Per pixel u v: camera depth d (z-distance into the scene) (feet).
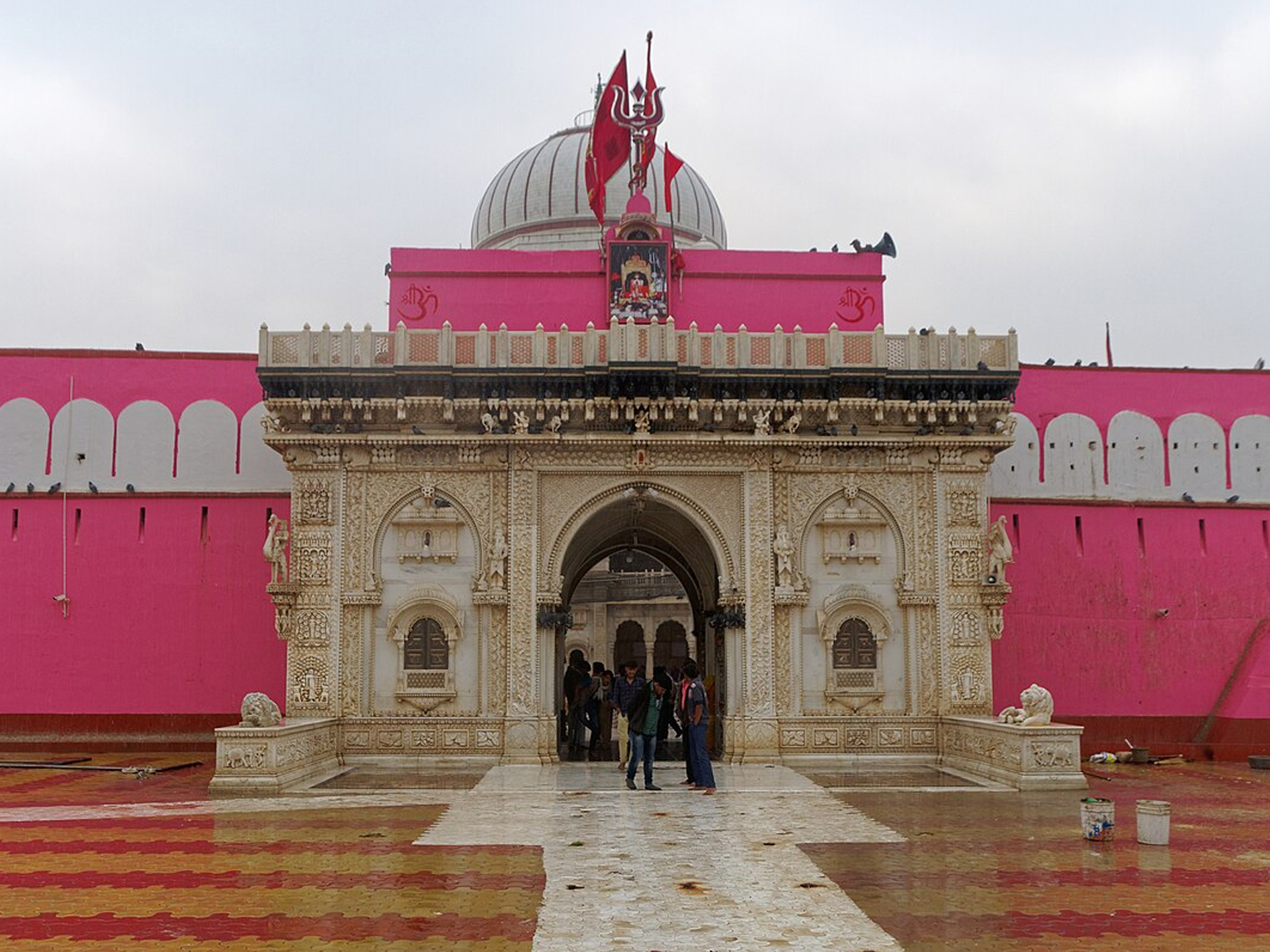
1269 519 75.92
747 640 63.21
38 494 72.74
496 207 98.78
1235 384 77.56
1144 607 73.87
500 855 35.12
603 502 64.54
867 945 24.95
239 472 74.02
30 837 39.09
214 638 72.02
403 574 63.82
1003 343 65.46
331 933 26.11
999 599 63.52
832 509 64.95
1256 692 70.54
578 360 65.05
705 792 50.49
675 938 25.49
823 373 64.08
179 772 60.95
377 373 63.00
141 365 74.69
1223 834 39.83
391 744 62.39
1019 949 24.85
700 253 72.08
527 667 62.95
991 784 54.13
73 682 71.41
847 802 47.39
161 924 26.96
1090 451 75.77
